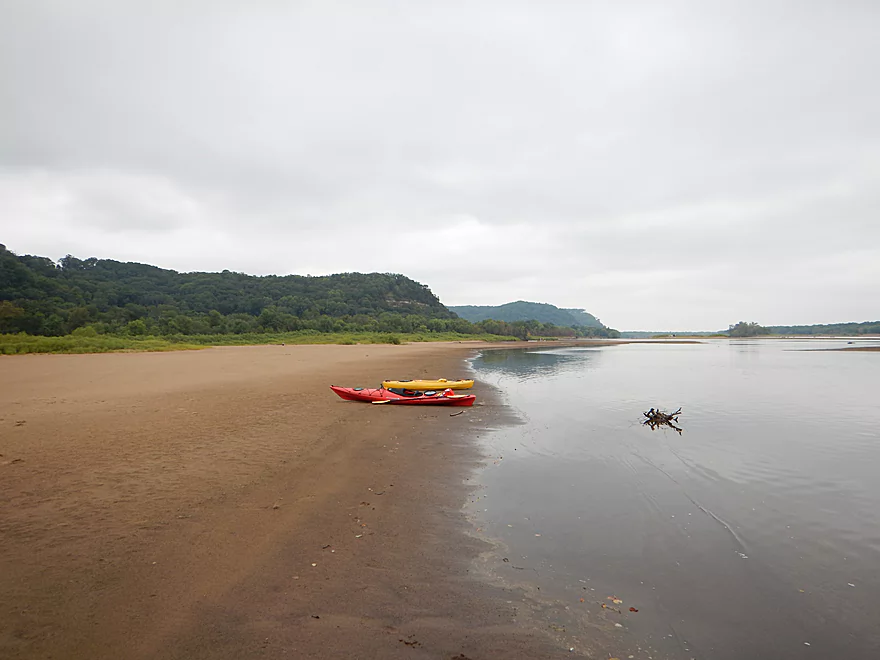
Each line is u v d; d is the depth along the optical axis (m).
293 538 6.02
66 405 15.13
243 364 32.06
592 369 35.75
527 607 4.70
